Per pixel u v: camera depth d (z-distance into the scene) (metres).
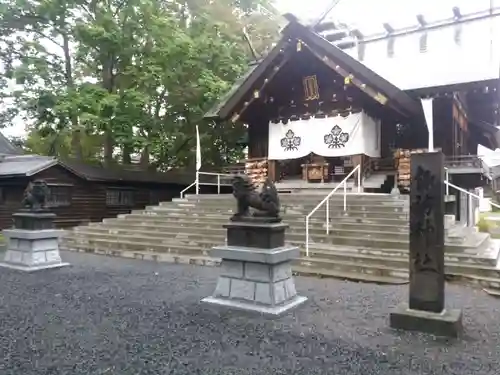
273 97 15.86
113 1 18.58
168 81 18.44
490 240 10.07
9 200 16.30
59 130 18.08
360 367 3.85
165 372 3.74
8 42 18.95
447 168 12.31
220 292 6.04
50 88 18.14
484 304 5.93
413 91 12.28
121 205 18.45
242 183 6.01
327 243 9.05
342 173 15.26
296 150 15.13
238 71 19.44
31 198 9.11
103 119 16.28
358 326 5.03
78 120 17.08
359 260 8.03
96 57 19.30
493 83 11.26
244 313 5.58
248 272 5.80
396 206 9.65
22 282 7.50
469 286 6.95
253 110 16.27
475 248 7.69
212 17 20.17
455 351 4.23
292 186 14.73
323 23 19.81
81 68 21.59
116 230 12.20
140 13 17.83
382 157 14.46
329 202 10.81
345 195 10.20
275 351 4.25
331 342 4.50
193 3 20.33
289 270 6.03
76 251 11.51
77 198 16.78
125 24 18.00
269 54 13.89
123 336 4.67
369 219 9.45
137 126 19.27
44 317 5.38
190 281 7.57
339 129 14.18
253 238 5.83
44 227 8.98
